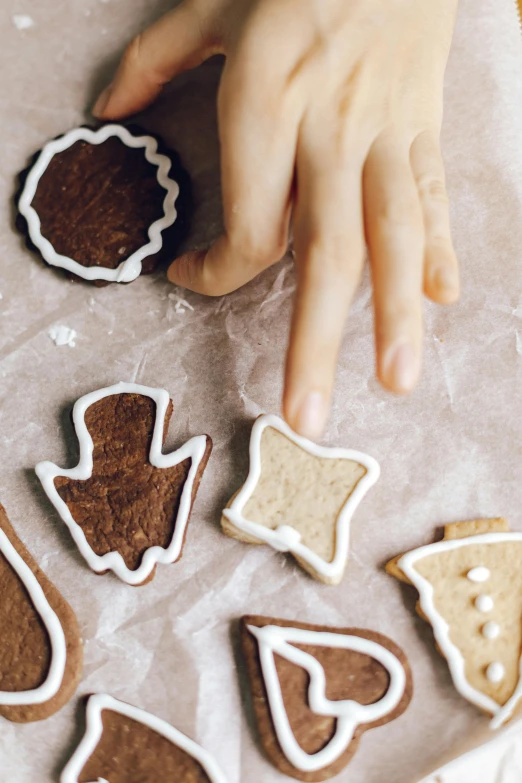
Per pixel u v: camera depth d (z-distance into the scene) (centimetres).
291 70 39
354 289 38
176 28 42
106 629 41
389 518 42
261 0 41
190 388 43
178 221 44
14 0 46
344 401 43
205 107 45
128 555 41
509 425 43
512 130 45
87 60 45
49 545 42
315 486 42
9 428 43
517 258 44
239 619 41
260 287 44
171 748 40
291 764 40
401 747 41
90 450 42
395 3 41
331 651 41
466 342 43
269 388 43
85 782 40
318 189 38
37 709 40
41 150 44
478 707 40
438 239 39
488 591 41
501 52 45
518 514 42
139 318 44
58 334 43
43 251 43
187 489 42
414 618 41
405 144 40
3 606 41
